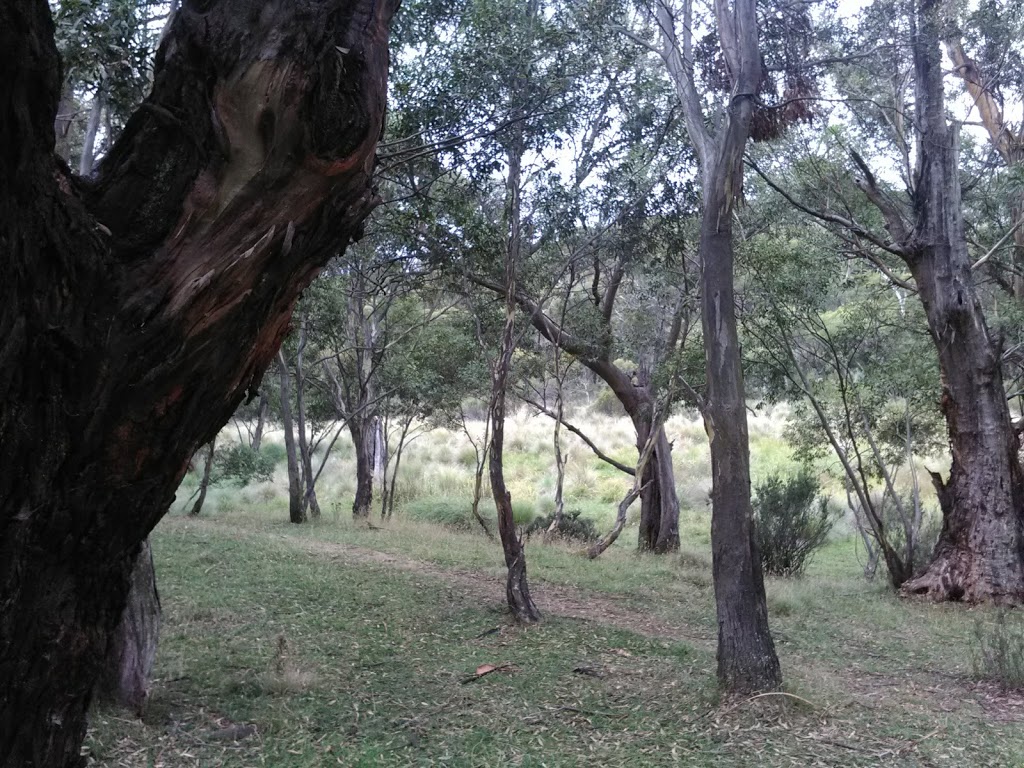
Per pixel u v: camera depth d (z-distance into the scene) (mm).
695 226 11805
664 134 9570
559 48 8328
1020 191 13227
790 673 7035
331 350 20688
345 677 6246
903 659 8320
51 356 1783
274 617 7953
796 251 12414
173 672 5988
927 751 5184
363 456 19266
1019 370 16750
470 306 10867
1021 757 5152
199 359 2045
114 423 1944
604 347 15086
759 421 33781
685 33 7539
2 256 1648
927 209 12664
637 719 5605
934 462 24828
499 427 8812
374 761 4625
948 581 12258
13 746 1940
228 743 4793
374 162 2311
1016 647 8016
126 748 4535
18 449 1750
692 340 14547
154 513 2188
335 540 13891
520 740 5129
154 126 2016
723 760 4875
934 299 12695
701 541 19906
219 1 1987
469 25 8133
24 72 1628
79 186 1968
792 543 14711
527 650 7473
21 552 1815
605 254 11391
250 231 2004
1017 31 12023
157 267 1940
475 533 17516
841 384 13562
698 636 8867
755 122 8391
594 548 14672
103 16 4508
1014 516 12172
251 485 24391
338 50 1977
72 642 2027
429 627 8148
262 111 1916
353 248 12336
